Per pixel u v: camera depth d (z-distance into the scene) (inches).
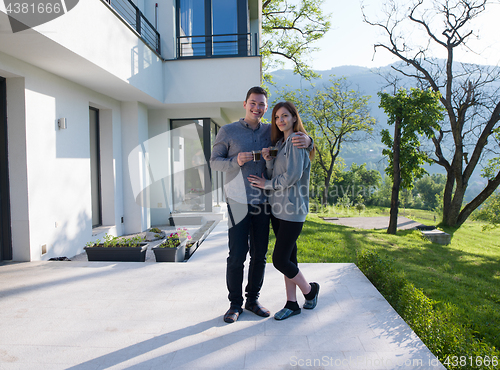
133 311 96.9
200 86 287.4
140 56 236.7
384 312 94.9
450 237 549.3
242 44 309.3
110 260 167.0
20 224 163.5
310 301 96.2
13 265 152.9
